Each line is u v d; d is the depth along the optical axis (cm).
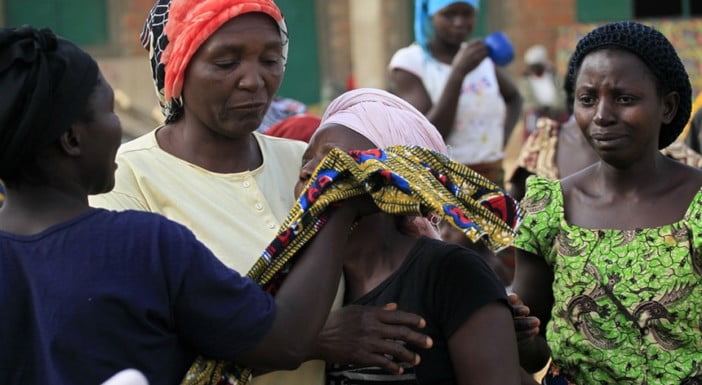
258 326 253
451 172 279
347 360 273
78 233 246
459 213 258
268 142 325
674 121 339
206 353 256
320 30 1741
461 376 273
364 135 288
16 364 240
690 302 314
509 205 275
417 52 702
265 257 273
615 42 324
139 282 244
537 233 337
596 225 330
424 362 277
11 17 1742
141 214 253
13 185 252
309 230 272
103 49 1734
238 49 293
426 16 698
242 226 300
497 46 681
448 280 276
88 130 250
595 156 519
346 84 1694
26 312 241
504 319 274
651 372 316
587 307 324
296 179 322
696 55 1571
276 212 311
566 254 330
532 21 1645
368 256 288
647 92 322
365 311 275
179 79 298
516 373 271
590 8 1636
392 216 289
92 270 242
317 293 265
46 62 243
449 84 673
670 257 316
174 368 255
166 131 315
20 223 250
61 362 238
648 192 328
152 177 301
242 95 296
